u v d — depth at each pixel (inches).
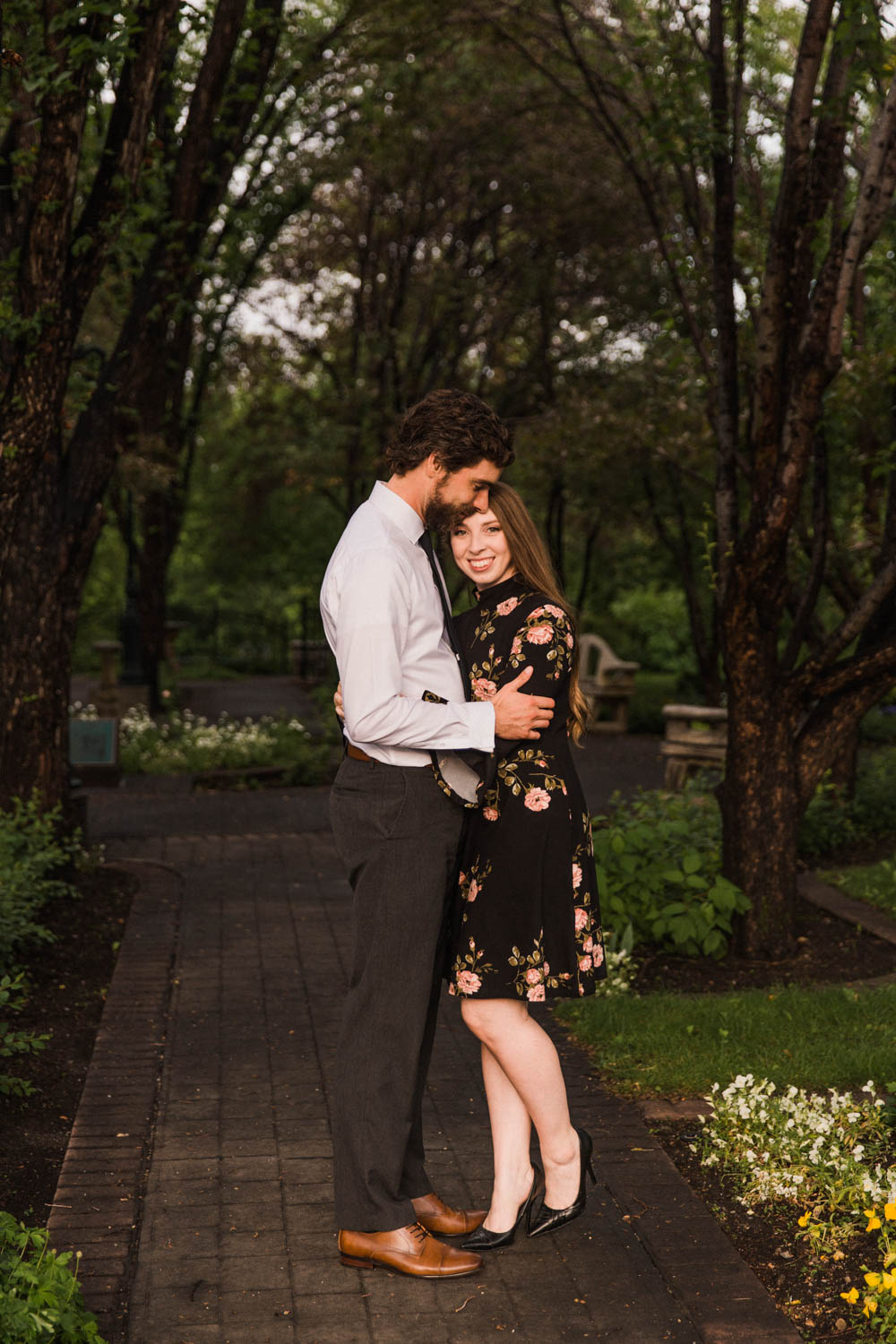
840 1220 115.8
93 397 255.9
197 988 195.0
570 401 493.7
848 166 272.5
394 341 593.3
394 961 103.4
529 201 557.9
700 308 251.1
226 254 465.1
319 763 458.0
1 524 168.9
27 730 255.0
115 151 185.5
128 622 611.8
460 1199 121.0
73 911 240.7
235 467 793.6
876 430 309.7
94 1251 110.8
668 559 647.1
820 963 207.6
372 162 545.0
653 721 627.2
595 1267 108.1
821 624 301.6
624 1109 142.6
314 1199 121.0
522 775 105.7
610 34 249.0
